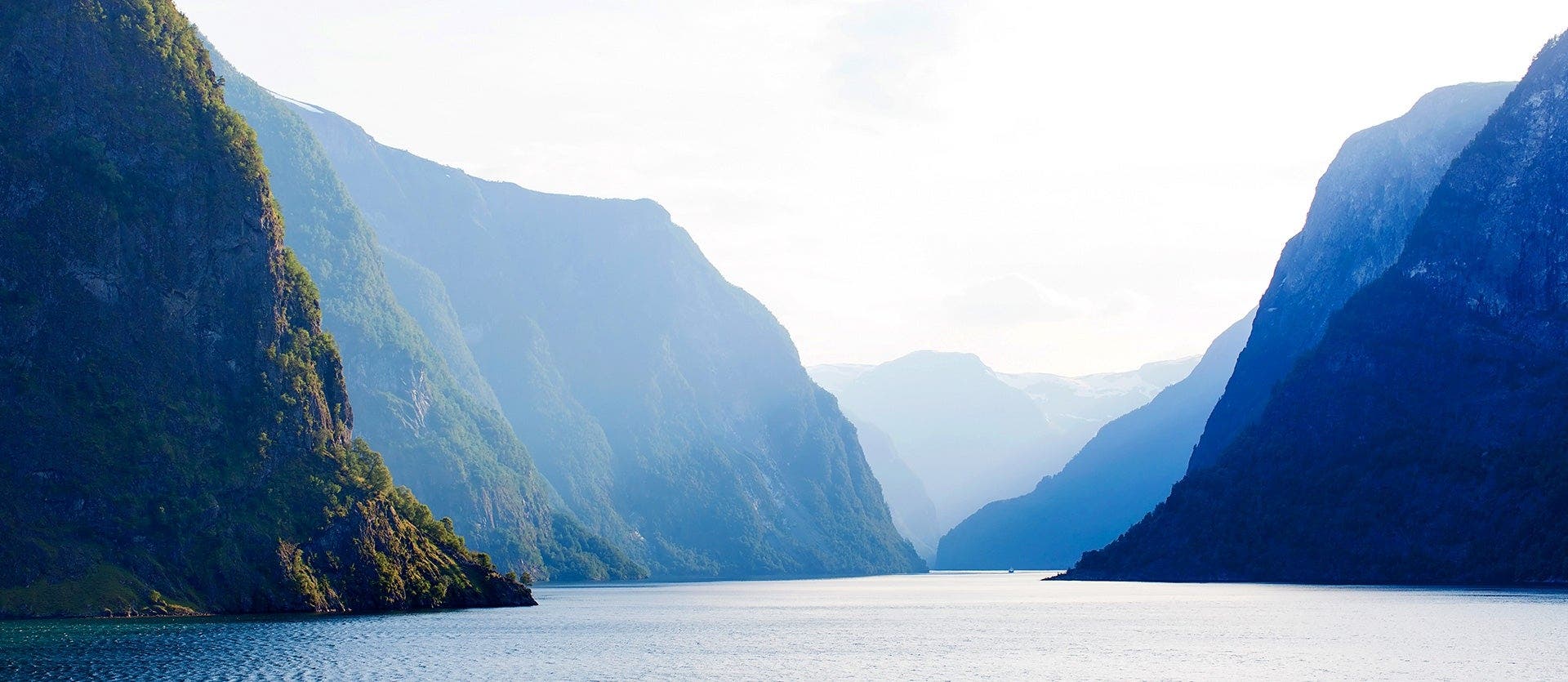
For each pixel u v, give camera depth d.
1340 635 199.00
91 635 170.25
